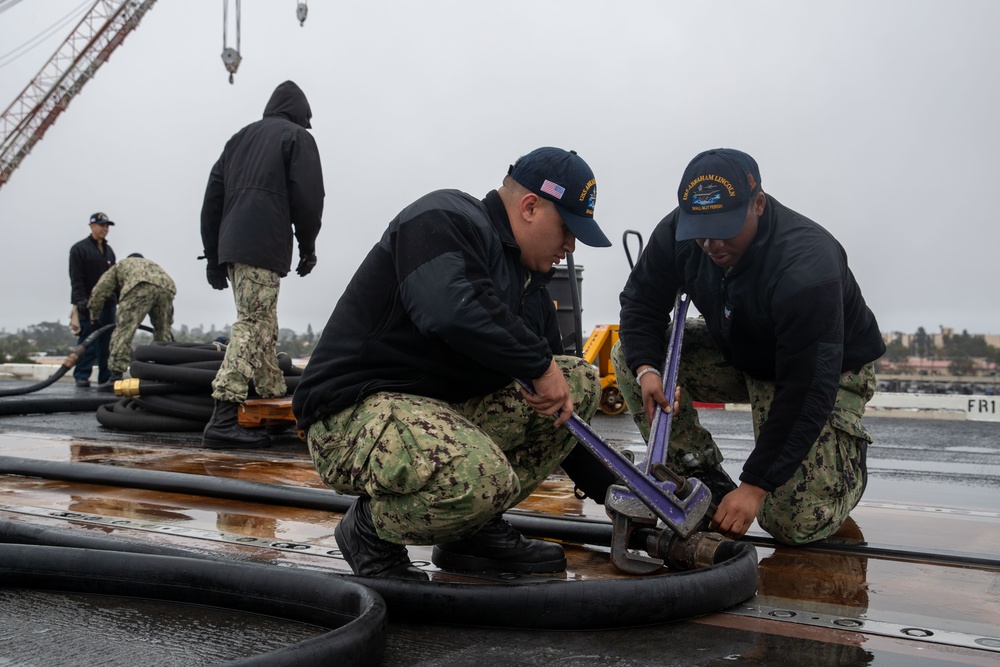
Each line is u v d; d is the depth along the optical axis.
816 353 2.48
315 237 5.15
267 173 4.88
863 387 2.88
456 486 2.01
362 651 1.62
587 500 3.58
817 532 2.80
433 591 2.00
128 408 6.03
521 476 2.52
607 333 7.76
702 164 2.55
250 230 4.87
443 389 2.21
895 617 2.09
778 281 2.57
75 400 7.66
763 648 1.87
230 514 3.19
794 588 2.37
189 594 2.13
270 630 1.98
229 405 4.98
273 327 5.13
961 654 1.84
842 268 2.71
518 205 2.26
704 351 3.24
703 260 2.83
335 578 1.98
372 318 2.22
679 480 2.43
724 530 2.49
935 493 3.99
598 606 1.96
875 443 6.38
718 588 2.08
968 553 2.68
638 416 3.21
